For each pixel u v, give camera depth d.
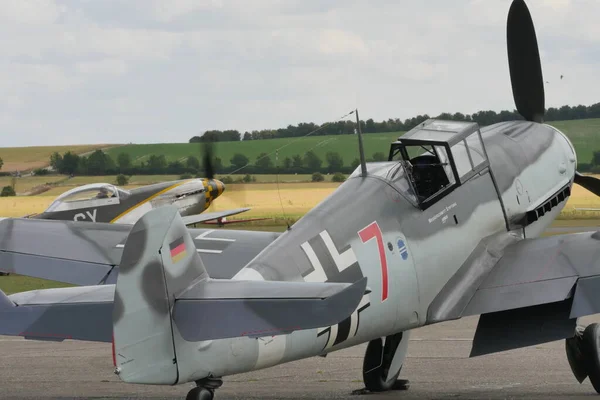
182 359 14.62
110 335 14.32
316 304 13.57
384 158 96.06
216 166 51.62
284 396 20.58
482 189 21.94
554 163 25.53
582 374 20.66
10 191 119.94
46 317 14.58
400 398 20.27
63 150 171.50
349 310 13.08
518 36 28.73
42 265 20.34
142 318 14.28
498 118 81.50
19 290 47.97
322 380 22.78
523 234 23.41
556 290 19.17
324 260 17.77
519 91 28.80
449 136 21.47
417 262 19.53
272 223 85.69
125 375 14.08
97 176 127.06
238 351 15.41
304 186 96.12
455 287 20.30
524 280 19.86
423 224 19.94
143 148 141.88
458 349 27.33
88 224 21.84
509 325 19.70
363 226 18.69
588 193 98.38
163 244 14.53
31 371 24.44
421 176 21.33
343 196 19.08
